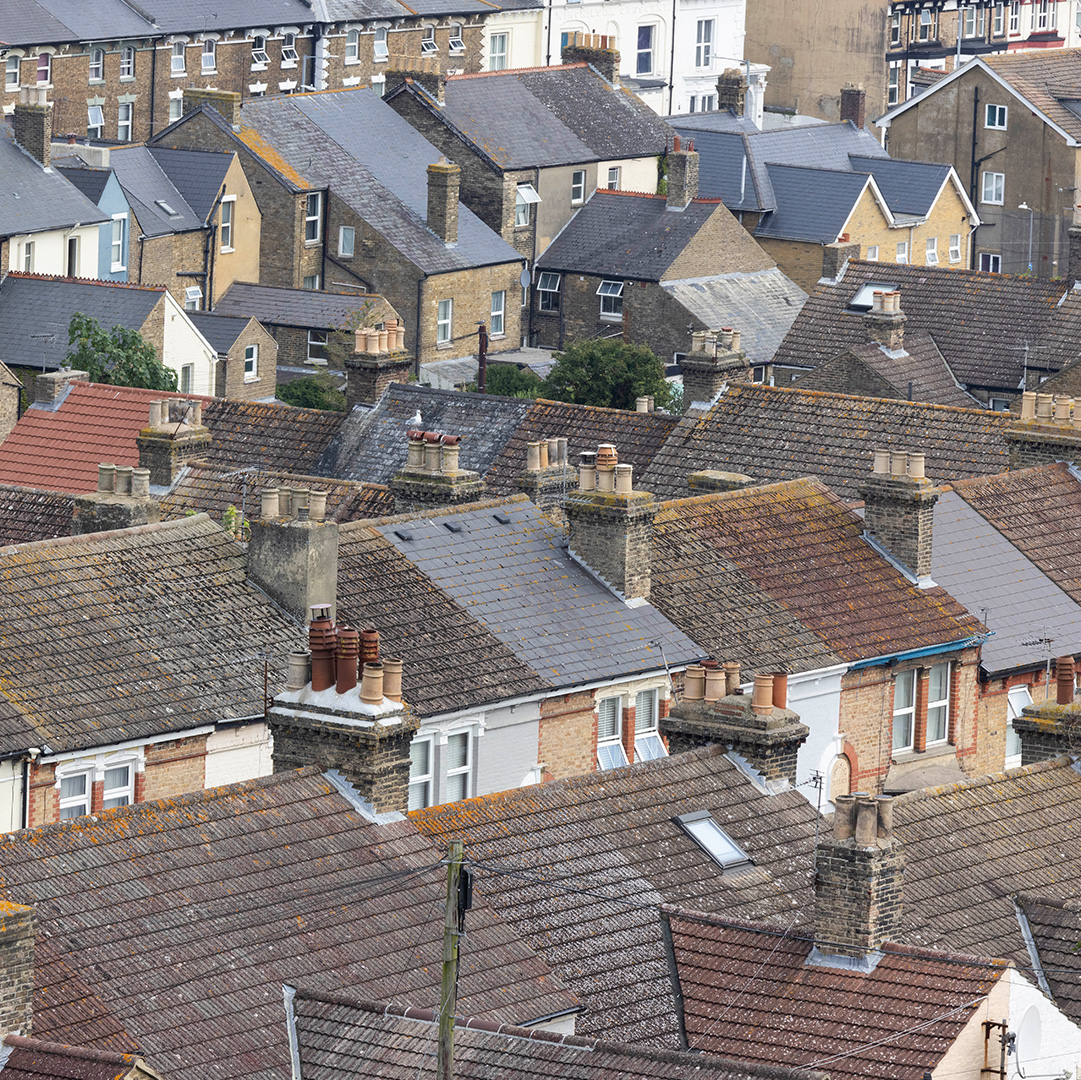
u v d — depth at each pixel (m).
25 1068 61.62
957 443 141.50
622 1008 72.75
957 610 120.31
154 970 68.81
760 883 80.69
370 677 78.06
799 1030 66.75
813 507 123.25
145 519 116.00
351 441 149.25
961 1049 64.81
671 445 145.25
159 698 98.62
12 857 70.94
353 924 72.94
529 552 113.50
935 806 84.12
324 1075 66.00
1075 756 89.12
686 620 112.81
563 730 107.19
